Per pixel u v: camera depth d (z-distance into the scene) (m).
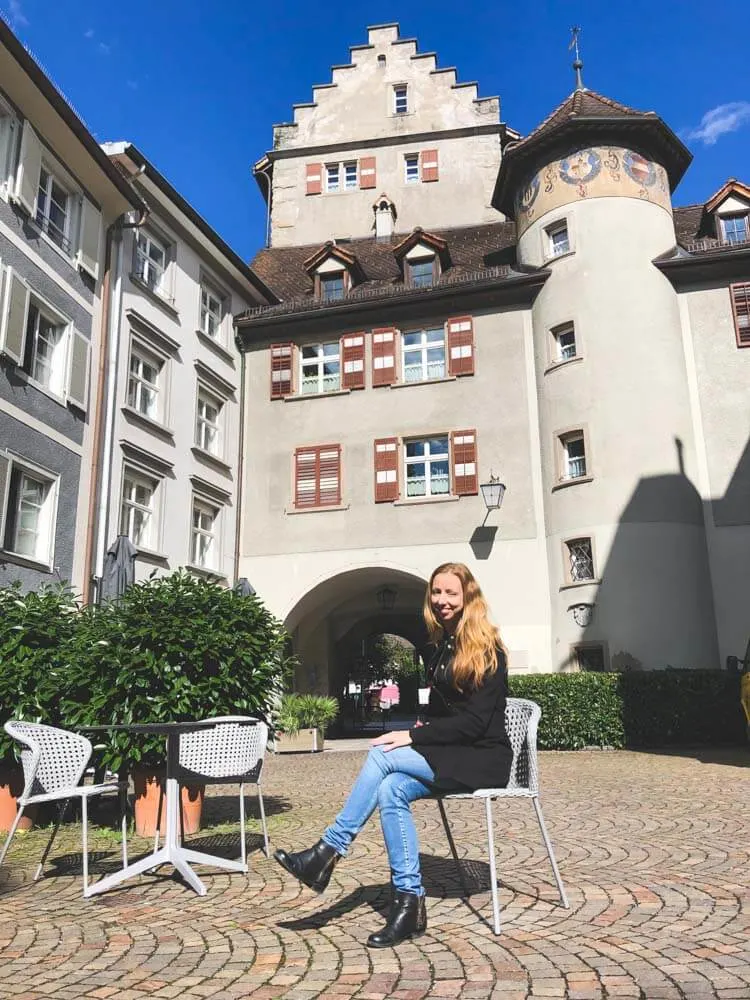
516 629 17.67
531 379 19.05
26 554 13.48
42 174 14.52
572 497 17.47
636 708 14.54
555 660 17.23
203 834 6.95
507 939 3.54
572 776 10.60
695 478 17.58
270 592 19.56
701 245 19.48
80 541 14.55
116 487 15.59
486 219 25.14
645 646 16.22
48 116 13.97
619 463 17.14
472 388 19.34
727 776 9.88
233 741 5.40
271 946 3.59
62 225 15.11
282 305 21.58
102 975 3.27
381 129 26.77
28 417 13.34
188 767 5.21
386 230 25.19
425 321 20.33
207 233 19.06
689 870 4.88
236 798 9.50
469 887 4.55
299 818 7.85
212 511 19.31
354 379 20.27
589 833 6.35
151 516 16.91
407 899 3.56
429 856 5.56
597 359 17.80
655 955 3.27
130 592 7.41
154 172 16.73
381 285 21.95
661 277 18.47
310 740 17.52
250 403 21.02
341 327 20.89
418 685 40.53
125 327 16.36
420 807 8.22
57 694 7.36
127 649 6.86
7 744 7.04
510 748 3.85
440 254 21.53
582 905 4.09
